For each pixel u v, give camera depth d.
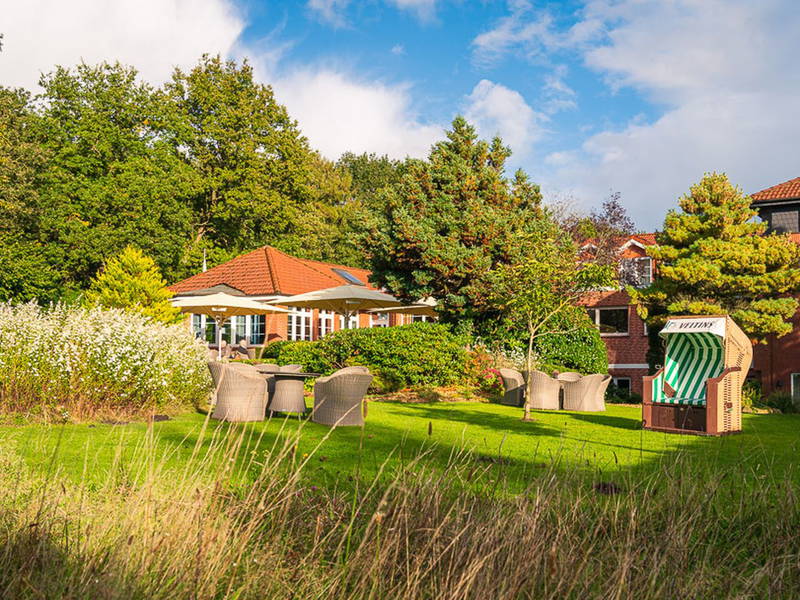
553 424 13.00
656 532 4.45
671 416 12.65
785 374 24.66
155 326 13.59
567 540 3.91
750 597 3.81
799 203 27.09
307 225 51.59
